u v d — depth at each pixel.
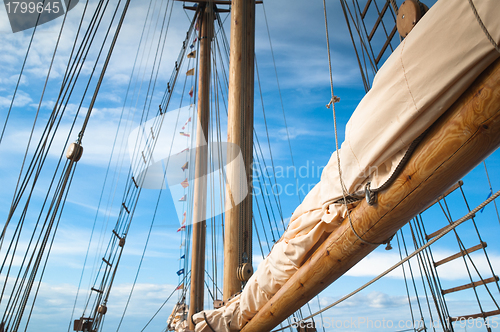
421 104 1.47
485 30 1.16
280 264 3.09
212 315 4.10
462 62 1.29
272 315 3.31
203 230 8.59
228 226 5.41
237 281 5.16
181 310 10.09
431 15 1.39
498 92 1.23
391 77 1.63
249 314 3.77
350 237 2.25
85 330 9.75
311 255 2.77
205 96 9.98
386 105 1.67
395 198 1.80
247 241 5.35
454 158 1.47
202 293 7.79
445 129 1.48
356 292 2.51
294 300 2.97
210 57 10.09
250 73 6.24
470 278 4.77
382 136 1.74
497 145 1.39
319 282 2.69
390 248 2.22
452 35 1.30
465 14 1.25
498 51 1.17
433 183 1.61
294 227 2.89
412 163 1.67
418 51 1.45
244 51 6.14
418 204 1.77
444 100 1.42
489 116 1.29
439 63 1.37
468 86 1.36
